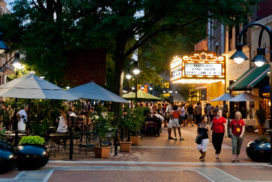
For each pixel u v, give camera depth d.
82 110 20.67
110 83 26.31
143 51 22.42
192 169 10.99
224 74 32.88
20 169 10.27
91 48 18.33
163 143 18.44
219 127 13.34
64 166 11.05
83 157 13.12
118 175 9.74
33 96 11.66
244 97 23.20
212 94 38.03
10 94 11.59
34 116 15.05
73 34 16.86
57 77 18.09
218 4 15.20
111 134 13.70
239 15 16.55
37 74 20.62
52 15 17.59
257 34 26.11
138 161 12.42
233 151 12.75
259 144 12.92
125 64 25.45
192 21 17.80
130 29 17.89
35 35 16.45
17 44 17.27
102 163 11.83
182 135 23.06
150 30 17.72
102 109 18.16
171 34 19.27
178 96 63.28
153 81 26.91
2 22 16.84
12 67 44.62
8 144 10.25
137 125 17.30
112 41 19.45
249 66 27.45
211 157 13.77
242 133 12.77
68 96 12.27
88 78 19.23
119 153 14.41
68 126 17.09
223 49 34.56
